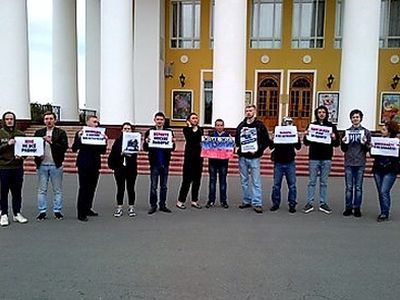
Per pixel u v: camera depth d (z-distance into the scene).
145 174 14.08
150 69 22.83
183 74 24.62
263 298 4.31
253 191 8.50
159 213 8.23
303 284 4.69
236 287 4.58
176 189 11.10
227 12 16.53
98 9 25.80
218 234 6.69
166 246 6.03
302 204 9.24
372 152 7.80
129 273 4.97
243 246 6.06
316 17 23.64
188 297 4.32
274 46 24.14
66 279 4.79
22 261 5.38
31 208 8.55
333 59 23.50
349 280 4.82
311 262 5.42
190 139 8.72
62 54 23.80
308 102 23.97
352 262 5.44
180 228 7.04
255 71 24.31
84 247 5.97
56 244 6.11
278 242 6.29
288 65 23.97
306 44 23.88
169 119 24.86
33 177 13.05
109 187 11.32
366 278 4.89
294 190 8.41
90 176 7.66
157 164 8.26
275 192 8.54
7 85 17.91
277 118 24.27
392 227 7.27
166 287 4.57
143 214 8.12
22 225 7.18
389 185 7.77
